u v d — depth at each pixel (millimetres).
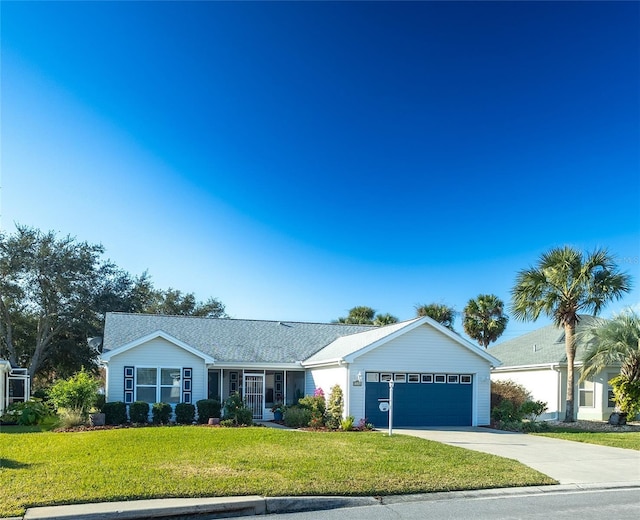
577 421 23500
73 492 8219
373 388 21156
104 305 39531
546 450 14867
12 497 7910
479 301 38281
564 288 22391
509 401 22734
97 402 19594
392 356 21516
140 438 14094
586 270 21609
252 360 23984
